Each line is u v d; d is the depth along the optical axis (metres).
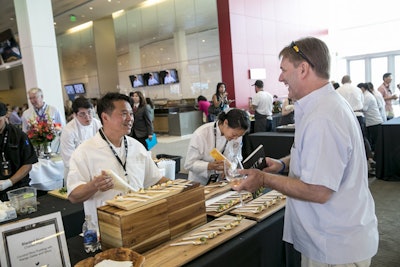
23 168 2.39
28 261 1.10
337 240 1.17
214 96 7.45
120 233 1.18
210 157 2.25
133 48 12.65
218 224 1.45
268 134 4.97
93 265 1.09
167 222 1.33
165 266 1.13
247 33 9.64
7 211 1.92
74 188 1.49
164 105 11.59
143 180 1.76
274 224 1.54
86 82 14.90
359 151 1.17
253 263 1.41
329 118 1.09
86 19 13.02
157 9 11.48
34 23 5.40
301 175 1.13
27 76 5.62
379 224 3.12
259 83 6.64
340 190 1.15
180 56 11.12
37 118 3.69
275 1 10.59
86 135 2.92
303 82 1.18
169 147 7.98
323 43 1.17
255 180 1.21
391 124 4.46
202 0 10.14
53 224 1.18
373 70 12.50
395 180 4.52
